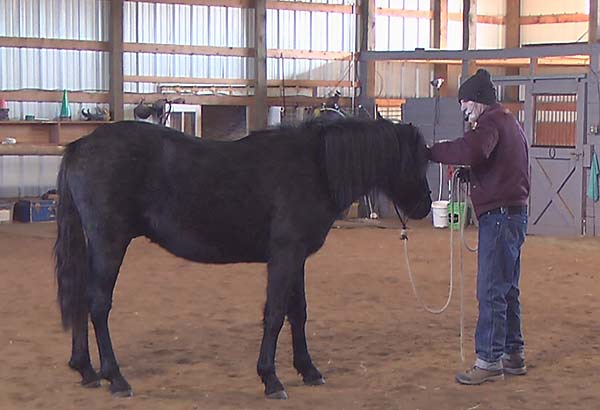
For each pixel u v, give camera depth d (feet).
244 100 53.93
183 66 52.47
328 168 17.71
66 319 17.88
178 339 22.30
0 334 22.61
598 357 20.97
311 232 17.72
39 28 48.42
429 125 51.75
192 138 18.26
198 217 17.72
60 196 17.85
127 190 17.53
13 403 17.16
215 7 53.21
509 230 18.60
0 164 47.75
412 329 23.57
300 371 18.65
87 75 50.01
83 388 18.12
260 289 28.81
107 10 50.21
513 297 19.33
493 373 18.76
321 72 57.16
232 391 18.10
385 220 50.88
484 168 18.63
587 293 28.91
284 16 55.62
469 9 60.23
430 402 17.38
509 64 55.98
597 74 44.32
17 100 47.78
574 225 45.65
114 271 17.67
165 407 16.99
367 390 18.20
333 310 25.88
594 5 50.93
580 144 45.06
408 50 57.88
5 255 35.78
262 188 17.65
